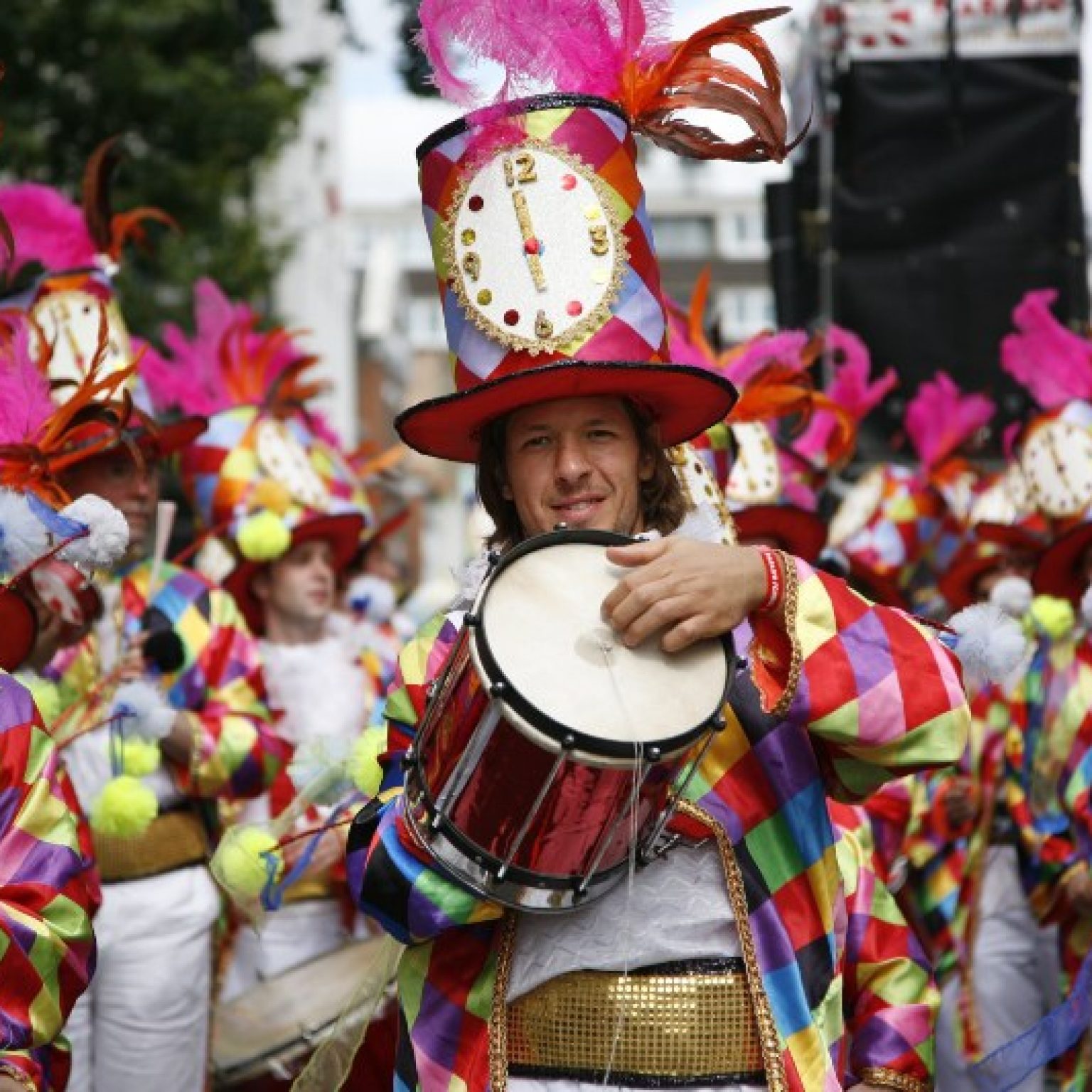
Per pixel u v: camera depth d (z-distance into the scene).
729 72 4.45
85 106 18.83
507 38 4.32
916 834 8.82
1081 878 7.71
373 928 8.70
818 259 13.02
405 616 13.52
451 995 4.18
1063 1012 6.60
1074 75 12.13
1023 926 8.71
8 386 5.61
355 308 47.69
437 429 4.41
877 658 3.94
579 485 4.24
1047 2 12.09
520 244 4.29
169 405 10.03
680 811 4.04
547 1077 4.05
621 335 4.27
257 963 8.61
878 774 4.11
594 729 3.64
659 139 4.48
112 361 7.48
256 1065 7.57
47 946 4.30
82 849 5.25
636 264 4.32
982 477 11.49
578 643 3.80
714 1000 4.02
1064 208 12.18
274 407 10.02
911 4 12.13
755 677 4.00
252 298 19.58
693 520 4.38
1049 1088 9.70
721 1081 4.01
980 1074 6.75
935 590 11.33
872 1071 4.69
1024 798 8.20
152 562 7.77
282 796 8.18
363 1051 6.16
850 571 9.86
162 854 7.41
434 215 4.43
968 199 12.23
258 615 9.70
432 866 3.90
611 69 4.41
